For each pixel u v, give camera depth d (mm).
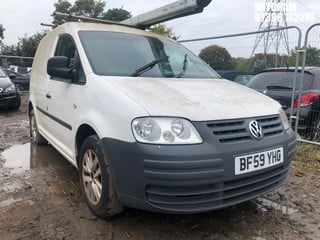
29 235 2992
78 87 3557
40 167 4906
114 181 2852
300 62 6008
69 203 3648
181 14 4812
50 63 3766
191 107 2775
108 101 2988
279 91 6062
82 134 3555
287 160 3158
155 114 2656
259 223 3268
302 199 3869
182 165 2531
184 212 2635
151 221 3225
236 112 2898
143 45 4145
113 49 3846
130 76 3482
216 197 2684
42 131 5258
